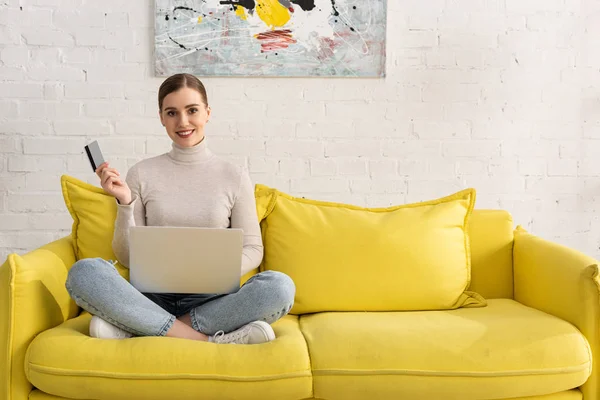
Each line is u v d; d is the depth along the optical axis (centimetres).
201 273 179
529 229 295
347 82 288
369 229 216
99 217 213
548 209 295
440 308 212
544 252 207
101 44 281
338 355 168
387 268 210
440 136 291
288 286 182
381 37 284
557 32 290
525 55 291
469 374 166
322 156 289
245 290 181
